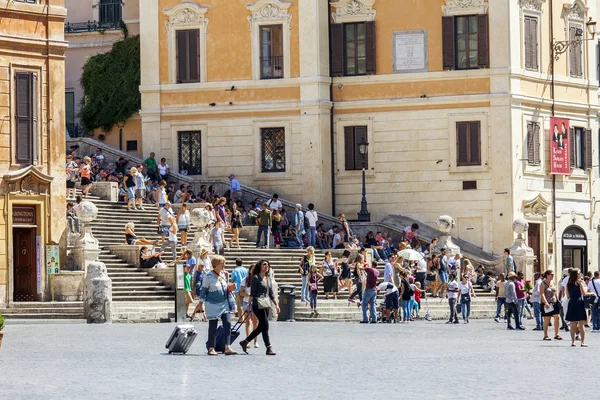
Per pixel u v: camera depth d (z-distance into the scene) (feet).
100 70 263.08
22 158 188.24
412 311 193.57
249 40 250.78
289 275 204.44
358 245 227.81
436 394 87.30
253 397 84.69
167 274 186.60
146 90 255.09
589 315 198.39
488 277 225.56
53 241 189.57
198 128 252.83
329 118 249.14
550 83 253.65
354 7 249.34
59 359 112.68
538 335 163.63
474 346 136.46
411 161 247.09
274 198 231.71
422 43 247.09
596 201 263.29
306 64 248.11
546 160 252.62
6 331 148.77
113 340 135.13
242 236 222.28
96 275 166.91
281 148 249.96
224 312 118.32
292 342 137.18
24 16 189.37
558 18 255.91
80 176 219.41
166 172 245.65
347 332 156.46
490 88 244.22
